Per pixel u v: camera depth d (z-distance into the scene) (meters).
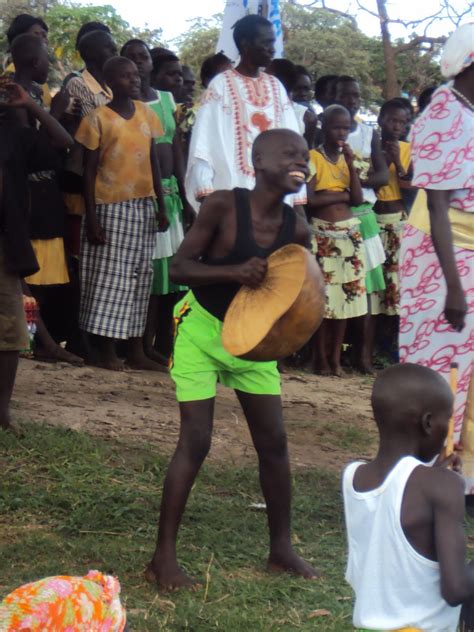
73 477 5.66
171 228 9.18
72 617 2.75
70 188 8.76
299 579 4.68
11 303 6.16
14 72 7.87
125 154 8.48
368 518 3.15
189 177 7.55
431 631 3.10
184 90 10.69
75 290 9.14
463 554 3.01
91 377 8.34
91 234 8.50
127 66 8.40
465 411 5.76
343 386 9.54
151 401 7.67
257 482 5.90
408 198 10.62
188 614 4.18
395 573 3.08
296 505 5.59
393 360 11.12
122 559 4.74
